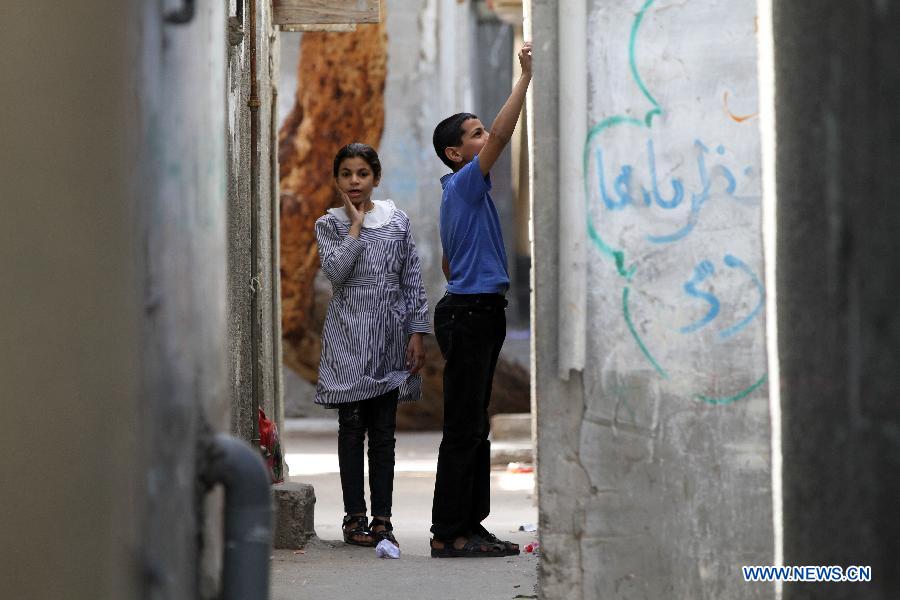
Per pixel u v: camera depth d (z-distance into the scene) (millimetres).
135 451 7988
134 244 8016
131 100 8023
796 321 11289
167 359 8156
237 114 20297
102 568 7973
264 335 24234
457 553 20047
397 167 56625
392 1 56875
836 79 9945
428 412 54562
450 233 19281
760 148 12469
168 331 8156
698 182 12539
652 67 12570
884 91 9000
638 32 12594
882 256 9133
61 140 7934
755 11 12500
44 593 7961
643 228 12570
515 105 18656
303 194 55844
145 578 8000
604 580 12562
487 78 59781
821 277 10461
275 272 28844
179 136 8219
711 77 12547
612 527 12570
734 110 12516
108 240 7996
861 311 9508
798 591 11234
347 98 56531
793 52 11219
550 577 12609
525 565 19094
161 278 8102
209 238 8805
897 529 9031
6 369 7938
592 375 12586
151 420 8070
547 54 12648
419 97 56875
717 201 12523
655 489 12516
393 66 56781
